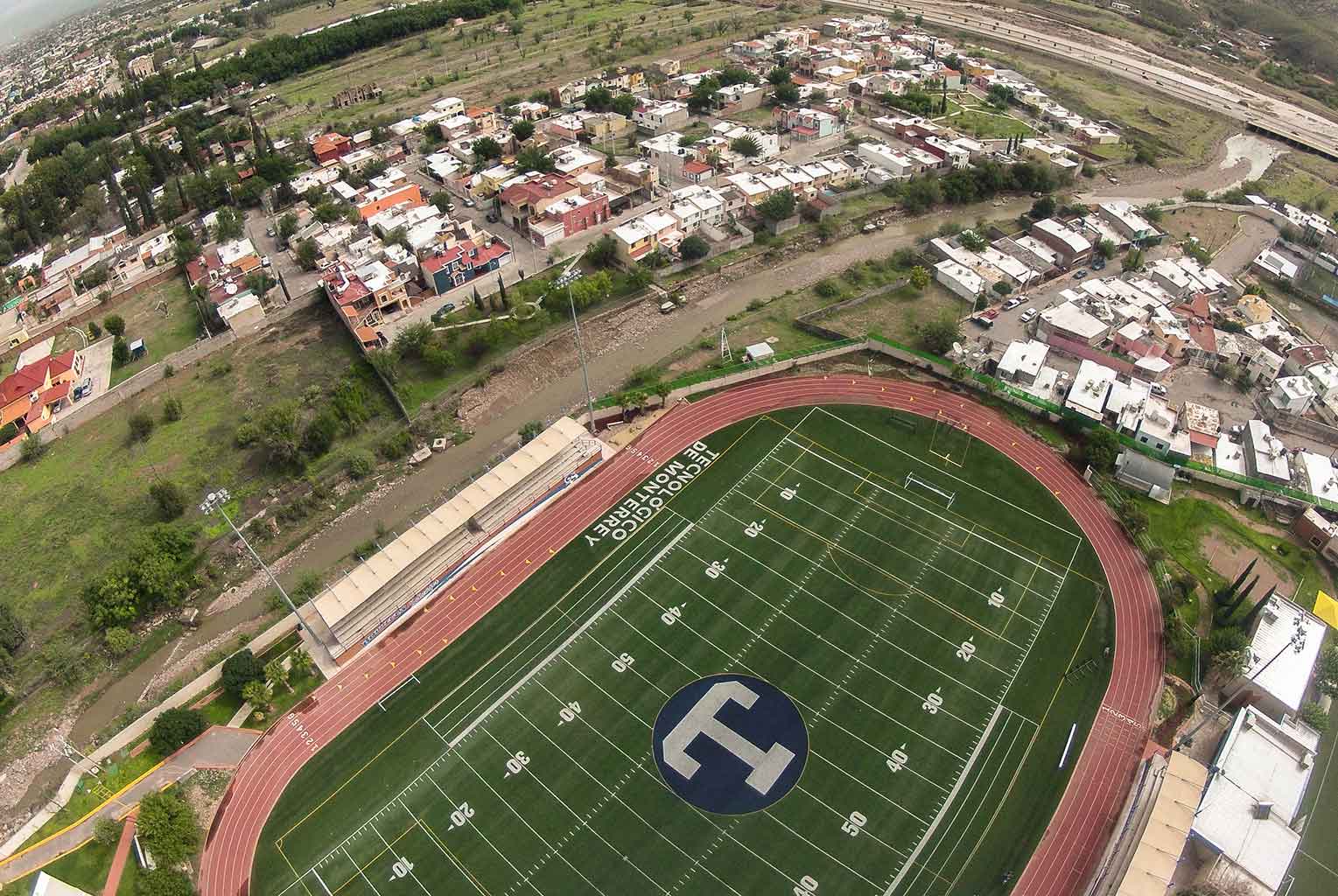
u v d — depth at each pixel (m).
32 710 99.31
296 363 156.00
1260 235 180.00
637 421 129.50
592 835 80.69
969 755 84.62
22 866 82.69
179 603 110.38
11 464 139.75
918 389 132.12
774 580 103.94
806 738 86.94
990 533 108.25
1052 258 164.12
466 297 163.62
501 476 115.62
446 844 81.06
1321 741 85.38
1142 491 113.25
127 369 161.00
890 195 192.88
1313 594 100.31
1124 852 73.31
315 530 120.25
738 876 76.69
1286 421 124.75
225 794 87.31
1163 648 93.44
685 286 163.88
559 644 98.56
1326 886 74.81
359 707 94.12
